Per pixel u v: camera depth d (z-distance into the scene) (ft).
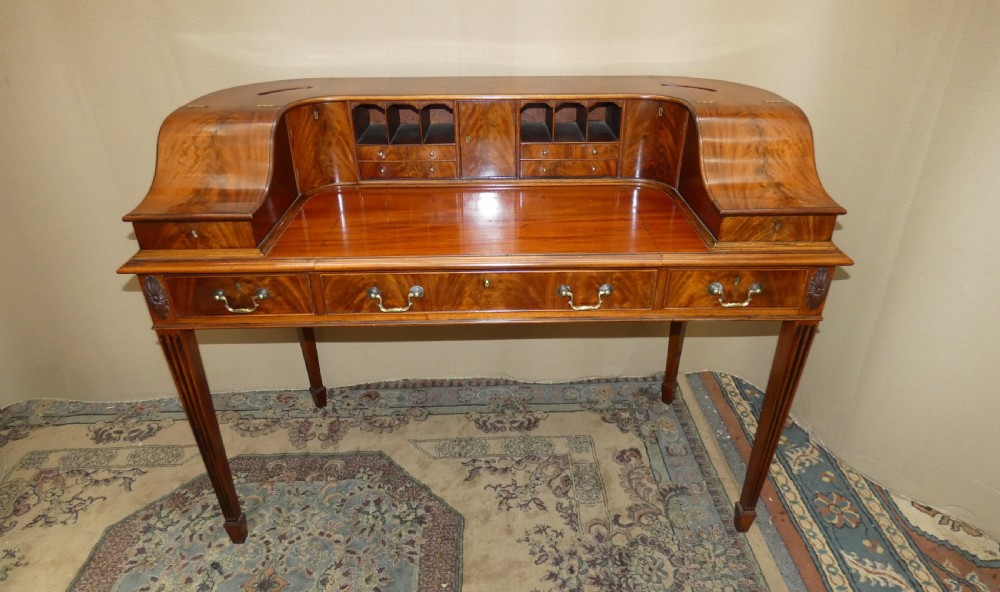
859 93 5.07
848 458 5.83
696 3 5.31
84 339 6.54
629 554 4.99
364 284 4.00
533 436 6.30
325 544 5.13
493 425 6.46
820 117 5.43
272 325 4.13
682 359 7.09
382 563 4.95
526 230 4.26
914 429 5.24
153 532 5.25
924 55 4.54
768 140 4.13
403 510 5.44
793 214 3.83
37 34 5.10
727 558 4.95
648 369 7.11
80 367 6.71
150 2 5.11
